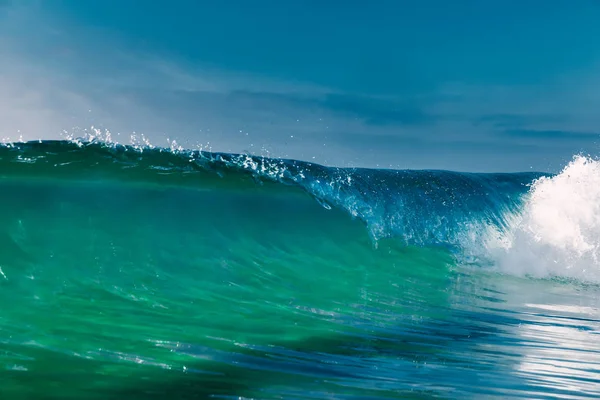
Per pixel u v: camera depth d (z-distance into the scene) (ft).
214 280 23.16
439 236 32.76
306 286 24.25
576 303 25.11
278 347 16.42
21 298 18.06
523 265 31.78
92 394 12.48
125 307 18.53
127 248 23.62
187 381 13.47
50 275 20.15
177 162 28.66
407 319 20.66
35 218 23.34
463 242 32.94
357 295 23.82
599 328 20.93
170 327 17.12
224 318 18.65
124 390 12.78
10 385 12.47
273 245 27.86
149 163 28.32
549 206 34.45
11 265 20.18
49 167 26.21
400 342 17.78
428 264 30.63
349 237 30.09
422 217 32.96
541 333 19.77
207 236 26.45
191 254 24.98
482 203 35.17
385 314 21.15
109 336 15.83
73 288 19.53
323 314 20.40
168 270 23.24
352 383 14.02
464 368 15.60
